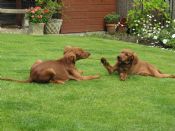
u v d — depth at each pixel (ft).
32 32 54.85
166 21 58.54
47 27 56.75
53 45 44.98
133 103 26.55
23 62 35.83
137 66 32.40
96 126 22.80
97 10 62.39
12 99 26.12
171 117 24.64
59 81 29.35
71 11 60.13
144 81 31.12
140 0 59.93
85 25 61.57
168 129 23.00
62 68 29.68
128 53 31.24
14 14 61.93
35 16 54.90
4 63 35.17
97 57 39.83
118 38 55.42
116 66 32.12
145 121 23.89
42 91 27.73
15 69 33.27
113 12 63.57
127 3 62.39
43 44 45.27
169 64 39.34
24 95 26.94
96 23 62.49
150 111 25.40
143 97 27.81
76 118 23.76
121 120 23.82
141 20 58.95
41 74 28.94
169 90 29.58
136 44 50.72
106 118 24.02
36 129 22.22
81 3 61.00
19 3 61.31
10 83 29.09
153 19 59.57
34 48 42.78
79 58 30.50
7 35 50.42
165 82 31.32
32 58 37.70
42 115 23.89
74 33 60.49
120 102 26.63
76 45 45.96
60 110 24.80
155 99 27.50
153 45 52.85
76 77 30.19
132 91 28.86
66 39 49.70
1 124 22.63
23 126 22.48
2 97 26.40
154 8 59.16
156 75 32.50
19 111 24.35
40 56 38.78
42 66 29.30
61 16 59.11
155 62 39.83
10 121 23.00
